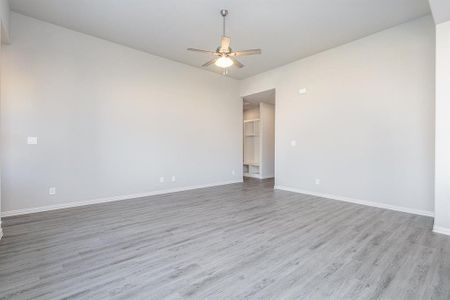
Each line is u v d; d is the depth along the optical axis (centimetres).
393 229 305
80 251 242
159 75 522
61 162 401
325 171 491
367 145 426
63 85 401
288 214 373
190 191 554
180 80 557
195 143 588
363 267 211
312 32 411
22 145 366
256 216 362
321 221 338
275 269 208
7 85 354
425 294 173
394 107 392
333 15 358
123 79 470
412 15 359
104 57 445
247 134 840
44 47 383
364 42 429
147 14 360
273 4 331
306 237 280
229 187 609
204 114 605
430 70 357
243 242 265
